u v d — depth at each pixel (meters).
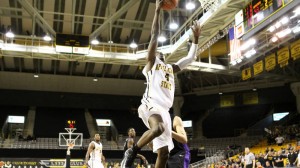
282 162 19.47
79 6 28.89
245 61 25.56
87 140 37.28
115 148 35.81
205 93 42.09
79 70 38.22
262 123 39.41
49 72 38.56
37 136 38.72
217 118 42.88
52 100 41.41
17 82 38.75
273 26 19.94
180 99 42.59
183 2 27.39
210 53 32.66
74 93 41.25
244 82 39.72
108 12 28.86
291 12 17.92
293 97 38.84
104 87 40.78
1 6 28.58
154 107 3.96
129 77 40.41
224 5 20.48
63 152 32.84
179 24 29.53
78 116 42.91
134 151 3.72
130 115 44.19
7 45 26.91
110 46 28.44
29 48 27.30
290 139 29.73
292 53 22.69
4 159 30.44
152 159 32.66
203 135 42.00
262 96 40.44
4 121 39.81
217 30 24.48
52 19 30.09
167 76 4.16
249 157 16.75
